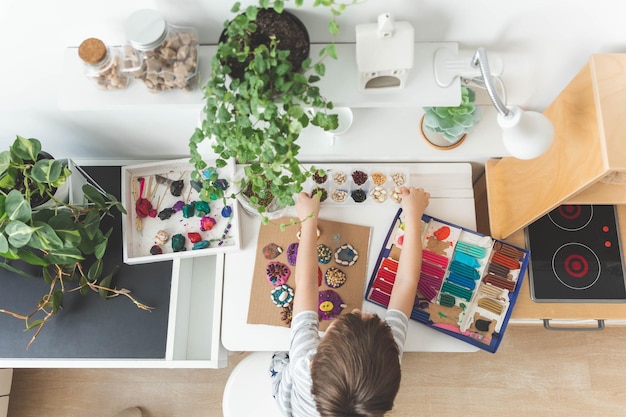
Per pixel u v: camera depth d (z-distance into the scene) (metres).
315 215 1.27
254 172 0.97
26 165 1.08
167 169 1.37
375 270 1.30
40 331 1.25
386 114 1.19
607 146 0.87
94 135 1.31
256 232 1.34
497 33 0.91
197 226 1.34
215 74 0.78
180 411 1.88
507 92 1.12
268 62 0.73
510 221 1.30
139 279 1.30
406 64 0.82
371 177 1.38
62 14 0.85
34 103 1.13
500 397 1.84
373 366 0.91
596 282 1.32
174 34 0.82
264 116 0.75
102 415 1.88
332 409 0.93
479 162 1.44
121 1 0.82
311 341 1.10
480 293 1.29
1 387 1.81
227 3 0.82
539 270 1.33
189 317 1.43
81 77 0.91
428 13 0.84
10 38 0.91
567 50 0.96
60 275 1.18
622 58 0.90
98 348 1.25
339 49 0.92
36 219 1.09
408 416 1.84
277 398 1.29
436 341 1.27
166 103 0.89
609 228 1.36
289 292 1.29
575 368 1.85
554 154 1.08
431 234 1.33
